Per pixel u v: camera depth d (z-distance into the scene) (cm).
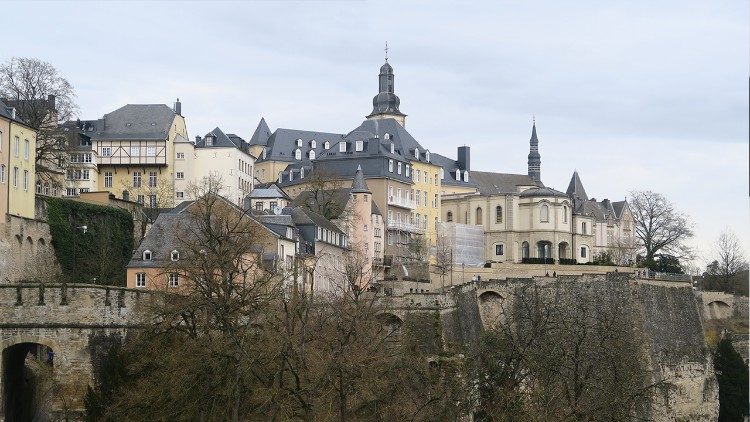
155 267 13262
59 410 9581
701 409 18012
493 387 10069
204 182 19500
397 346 12912
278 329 9075
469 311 15675
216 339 8925
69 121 18112
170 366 8819
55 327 9700
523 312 13850
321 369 8919
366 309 11481
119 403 8819
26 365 11025
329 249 17875
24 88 16775
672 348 17962
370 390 9575
